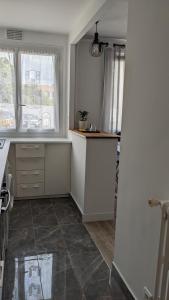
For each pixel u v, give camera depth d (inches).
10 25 129.6
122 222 71.8
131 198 66.4
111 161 114.0
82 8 105.2
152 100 55.9
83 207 115.9
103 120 156.6
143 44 59.1
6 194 62.0
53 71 146.5
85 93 153.7
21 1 99.3
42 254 90.0
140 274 62.1
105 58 150.6
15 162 135.3
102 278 78.7
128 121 67.4
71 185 144.0
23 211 126.3
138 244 62.9
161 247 47.8
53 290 72.9
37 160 138.7
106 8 87.2
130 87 66.1
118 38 150.9
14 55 140.6
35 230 107.3
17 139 140.9
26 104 146.4
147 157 58.5
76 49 146.5
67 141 140.9
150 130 57.0
